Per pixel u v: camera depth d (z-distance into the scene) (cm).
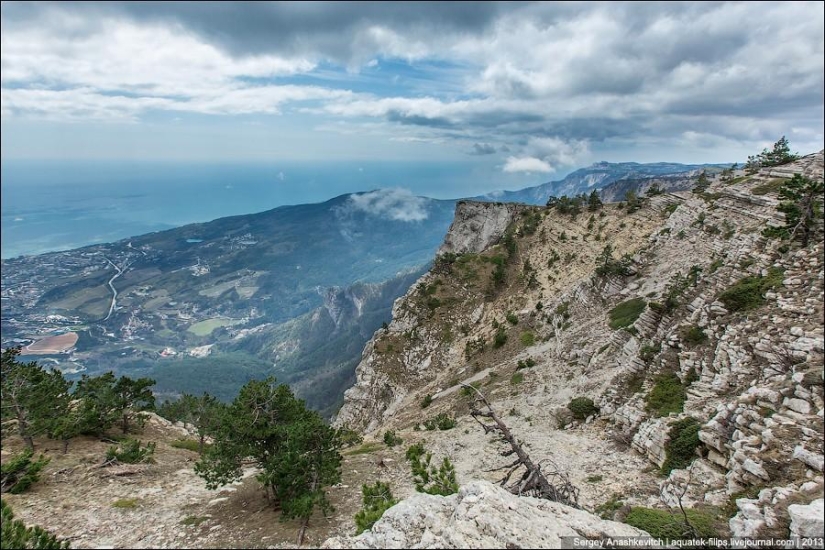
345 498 3116
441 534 1052
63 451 3800
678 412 2875
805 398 1944
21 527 1750
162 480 3403
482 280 12938
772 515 1307
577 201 13875
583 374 5456
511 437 1644
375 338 12725
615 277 8231
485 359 9275
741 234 5869
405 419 8062
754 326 2909
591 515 1294
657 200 10781
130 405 4975
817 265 3066
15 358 4359
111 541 2292
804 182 3884
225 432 2919
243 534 2364
